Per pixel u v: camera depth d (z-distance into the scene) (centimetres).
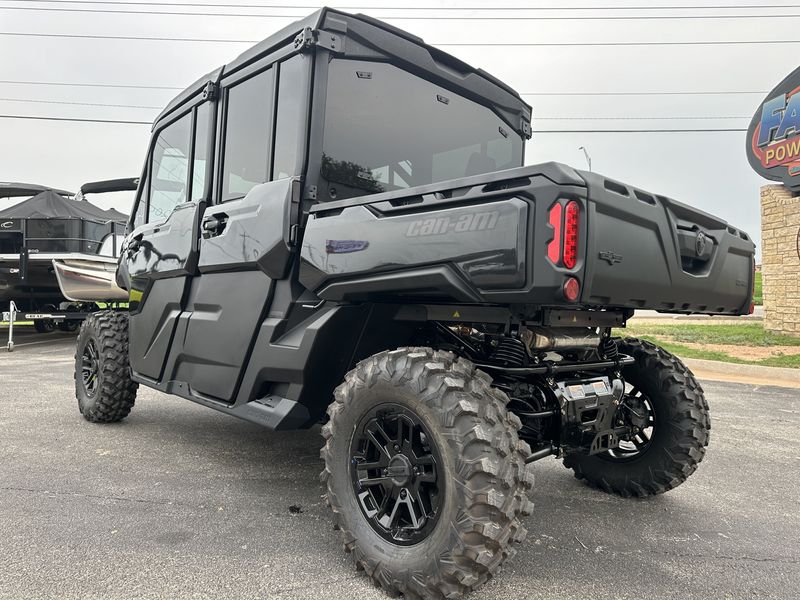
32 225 1081
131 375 459
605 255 204
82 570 229
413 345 290
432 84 338
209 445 431
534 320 243
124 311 509
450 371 214
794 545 271
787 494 349
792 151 1247
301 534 270
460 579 194
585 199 195
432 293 233
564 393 261
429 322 271
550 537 276
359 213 252
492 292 204
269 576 228
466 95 357
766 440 495
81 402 502
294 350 280
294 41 293
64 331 1554
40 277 1159
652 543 271
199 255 358
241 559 242
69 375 782
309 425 302
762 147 1316
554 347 263
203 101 372
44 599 206
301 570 234
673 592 223
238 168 341
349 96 301
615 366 298
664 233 239
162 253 396
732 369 983
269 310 303
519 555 254
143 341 427
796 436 511
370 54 304
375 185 312
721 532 286
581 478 358
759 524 298
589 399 271
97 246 1139
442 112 343
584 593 220
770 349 1143
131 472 361
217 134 361
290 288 290
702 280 263
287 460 394
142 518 286
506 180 205
